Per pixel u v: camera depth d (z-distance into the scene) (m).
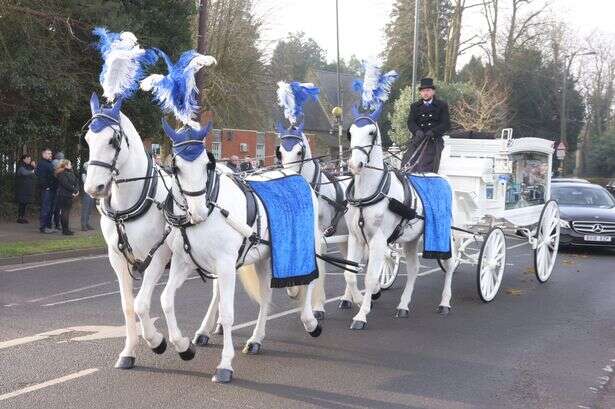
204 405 5.35
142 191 5.93
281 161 8.90
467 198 9.78
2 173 19.02
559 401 5.69
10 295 9.52
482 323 8.48
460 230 9.41
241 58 27.39
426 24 41.69
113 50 5.68
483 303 9.76
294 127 9.06
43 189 15.95
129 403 5.34
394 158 10.92
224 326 5.94
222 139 31.70
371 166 7.79
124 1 20.27
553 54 51.72
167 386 5.77
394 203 7.89
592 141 64.88
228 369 5.92
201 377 6.04
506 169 11.02
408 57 43.25
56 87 18.19
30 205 19.17
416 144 9.65
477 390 5.91
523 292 10.68
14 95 18.36
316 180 8.91
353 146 7.63
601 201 17.06
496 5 44.94
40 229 15.94
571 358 7.01
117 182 5.80
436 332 7.96
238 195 6.10
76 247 13.87
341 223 9.12
